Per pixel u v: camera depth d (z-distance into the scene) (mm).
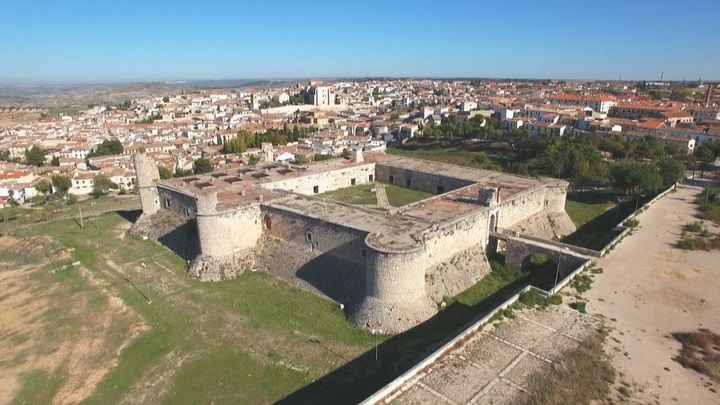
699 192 80438
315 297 49031
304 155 138250
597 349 34375
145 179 72500
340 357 38625
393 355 38531
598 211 78562
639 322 38312
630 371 32094
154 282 54031
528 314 39562
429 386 30797
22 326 46531
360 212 55125
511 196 62719
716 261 50094
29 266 62812
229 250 55938
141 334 43219
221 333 42594
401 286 42375
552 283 50656
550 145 108375
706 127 135875
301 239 54844
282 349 39906
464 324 42969
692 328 37438
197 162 127750
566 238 67562
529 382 30891
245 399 34156
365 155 98750
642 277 46438
